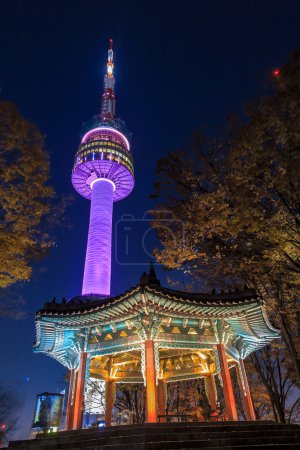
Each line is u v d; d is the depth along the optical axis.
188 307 18.80
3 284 17.95
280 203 14.52
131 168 59.00
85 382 19.45
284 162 13.09
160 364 25.70
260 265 17.45
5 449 15.09
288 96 12.85
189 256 19.94
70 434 15.38
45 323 19.91
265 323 20.62
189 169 19.00
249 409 20.78
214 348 20.03
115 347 19.86
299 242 14.50
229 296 19.67
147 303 18.17
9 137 15.62
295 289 20.50
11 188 16.42
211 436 13.22
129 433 13.55
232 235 16.64
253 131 13.62
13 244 16.73
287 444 12.70
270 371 27.47
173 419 36.91
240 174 15.02
